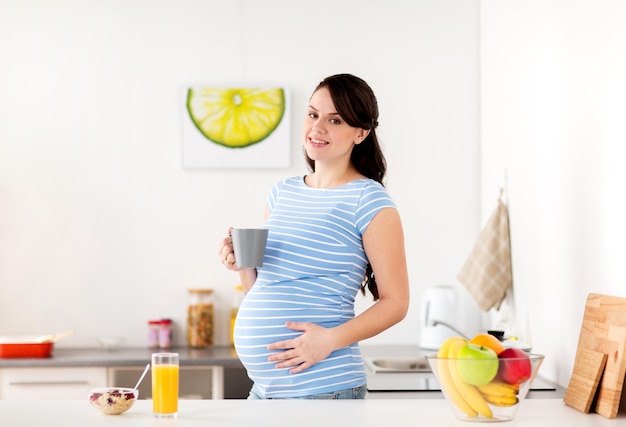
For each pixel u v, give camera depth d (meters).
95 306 3.87
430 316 3.65
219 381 3.38
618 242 2.10
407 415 1.72
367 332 1.95
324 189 2.09
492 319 3.66
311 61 3.91
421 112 3.91
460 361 1.64
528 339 3.00
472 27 3.91
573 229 2.46
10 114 3.89
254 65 3.92
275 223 2.06
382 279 2.00
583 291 2.37
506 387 1.65
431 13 3.93
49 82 3.90
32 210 3.88
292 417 1.69
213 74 3.92
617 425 1.69
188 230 3.89
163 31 3.92
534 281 2.92
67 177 3.89
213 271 3.89
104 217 3.89
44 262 3.88
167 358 1.69
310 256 1.99
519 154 3.13
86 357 3.46
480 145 3.88
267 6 3.92
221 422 1.64
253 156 3.88
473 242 3.89
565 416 1.78
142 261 3.89
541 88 2.81
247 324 2.00
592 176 2.29
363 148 2.17
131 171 3.90
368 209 2.00
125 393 1.76
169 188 3.90
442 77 3.91
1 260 3.87
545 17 2.76
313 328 1.93
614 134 2.12
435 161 3.91
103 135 3.90
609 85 2.16
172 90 3.91
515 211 3.20
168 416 1.69
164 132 3.90
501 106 3.44
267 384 1.98
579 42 2.40
